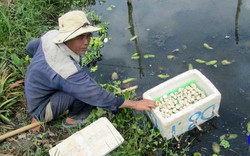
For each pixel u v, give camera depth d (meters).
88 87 3.00
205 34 4.60
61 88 3.08
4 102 3.63
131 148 3.25
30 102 3.33
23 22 4.78
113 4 5.48
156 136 3.44
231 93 3.84
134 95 3.86
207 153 3.35
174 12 5.08
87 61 4.50
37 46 3.27
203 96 3.52
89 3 5.56
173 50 4.46
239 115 3.61
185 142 3.46
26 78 3.22
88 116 3.53
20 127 3.57
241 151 3.31
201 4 5.12
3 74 3.94
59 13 5.31
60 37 2.83
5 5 4.95
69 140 3.17
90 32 2.92
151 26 4.91
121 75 4.26
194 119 3.40
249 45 4.34
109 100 3.14
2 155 3.24
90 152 3.07
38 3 5.13
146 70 4.27
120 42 4.75
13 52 4.41
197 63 4.23
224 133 3.48
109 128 3.22
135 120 3.59
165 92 3.60
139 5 5.36
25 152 3.31
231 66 4.12
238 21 4.71
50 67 2.93
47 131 3.49
